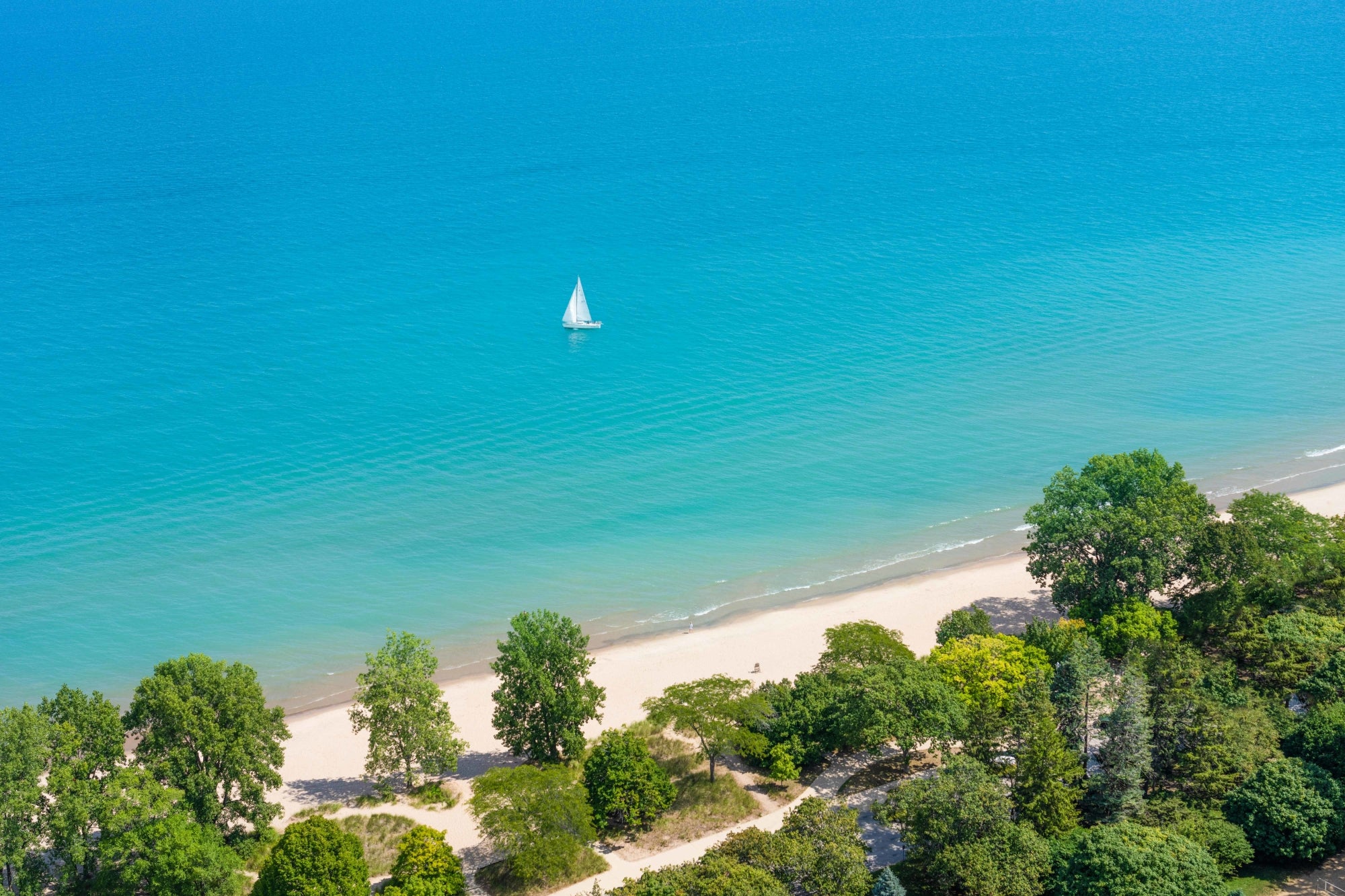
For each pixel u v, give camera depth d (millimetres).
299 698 110000
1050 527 109250
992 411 164500
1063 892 73938
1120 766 83000
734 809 88688
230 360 179750
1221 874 74875
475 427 160125
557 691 94250
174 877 75375
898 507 142000
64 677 112062
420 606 123312
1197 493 113500
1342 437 156000
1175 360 180750
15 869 77750
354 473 148000
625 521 138875
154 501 141000
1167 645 97812
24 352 181500
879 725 89125
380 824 88688
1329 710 87688
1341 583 109438
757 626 118438
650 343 187625
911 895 77625
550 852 79938
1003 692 92875
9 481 144250
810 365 179500
